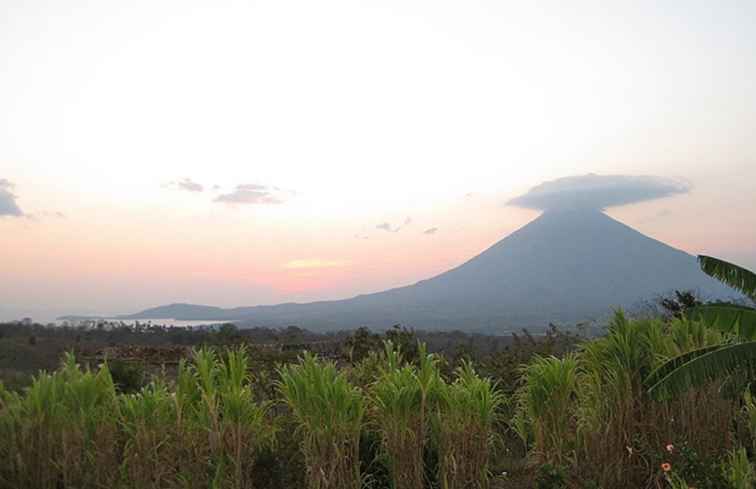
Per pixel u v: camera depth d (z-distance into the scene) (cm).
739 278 729
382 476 623
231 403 577
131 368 1005
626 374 645
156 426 586
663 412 638
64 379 675
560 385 671
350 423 578
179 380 615
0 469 602
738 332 685
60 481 616
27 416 618
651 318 748
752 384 746
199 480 570
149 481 571
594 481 594
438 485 602
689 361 610
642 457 622
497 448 760
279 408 734
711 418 658
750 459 663
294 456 614
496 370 1003
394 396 589
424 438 604
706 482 532
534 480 636
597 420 641
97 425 614
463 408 605
